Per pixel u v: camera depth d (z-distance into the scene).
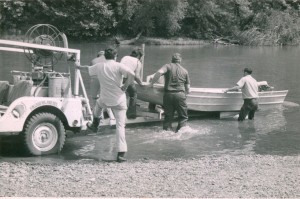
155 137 9.98
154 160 8.09
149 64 26.53
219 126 11.43
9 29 47.84
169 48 42.09
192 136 10.23
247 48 44.94
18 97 8.45
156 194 5.88
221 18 53.88
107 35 49.69
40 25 8.90
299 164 7.86
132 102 10.55
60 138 8.35
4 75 19.58
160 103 11.07
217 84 19.41
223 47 45.78
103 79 7.80
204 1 51.72
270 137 10.34
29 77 9.00
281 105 14.32
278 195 5.95
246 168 7.49
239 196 5.86
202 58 32.09
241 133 10.68
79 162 7.86
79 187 6.13
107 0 49.97
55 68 21.14
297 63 29.67
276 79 21.50
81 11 48.12
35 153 8.12
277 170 7.39
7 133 7.81
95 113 8.32
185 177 6.80
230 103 12.49
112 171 7.10
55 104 8.27
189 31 53.22
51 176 6.69
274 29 51.50
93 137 9.80
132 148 9.02
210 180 6.66
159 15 49.53
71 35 48.94
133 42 47.72
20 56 27.14
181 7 49.47
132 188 6.14
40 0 47.56
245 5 54.25
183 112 10.48
